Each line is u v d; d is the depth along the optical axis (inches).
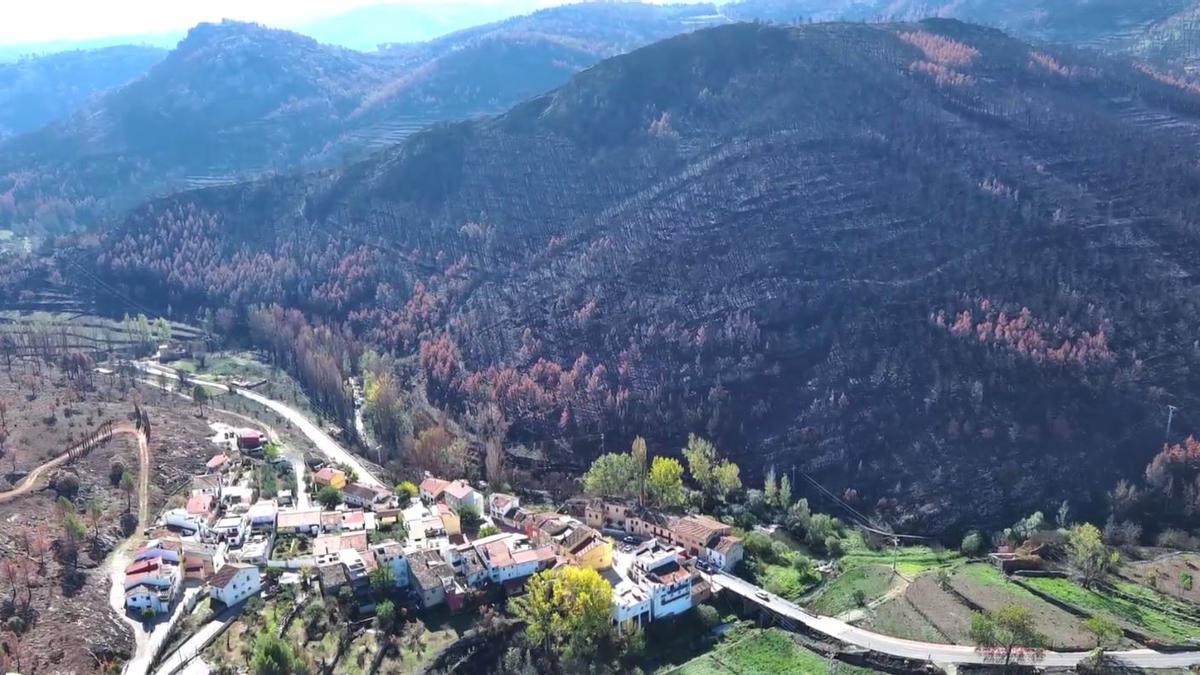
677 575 6136.8
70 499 6619.1
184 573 5920.3
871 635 5792.3
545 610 5551.2
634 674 5438.0
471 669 5374.0
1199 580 6501.0
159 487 7111.2
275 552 6363.2
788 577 6638.8
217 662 5068.9
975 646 5585.6
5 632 4975.4
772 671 5516.7
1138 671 5324.8
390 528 6752.0
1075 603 6136.8
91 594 5590.6
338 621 5511.8
